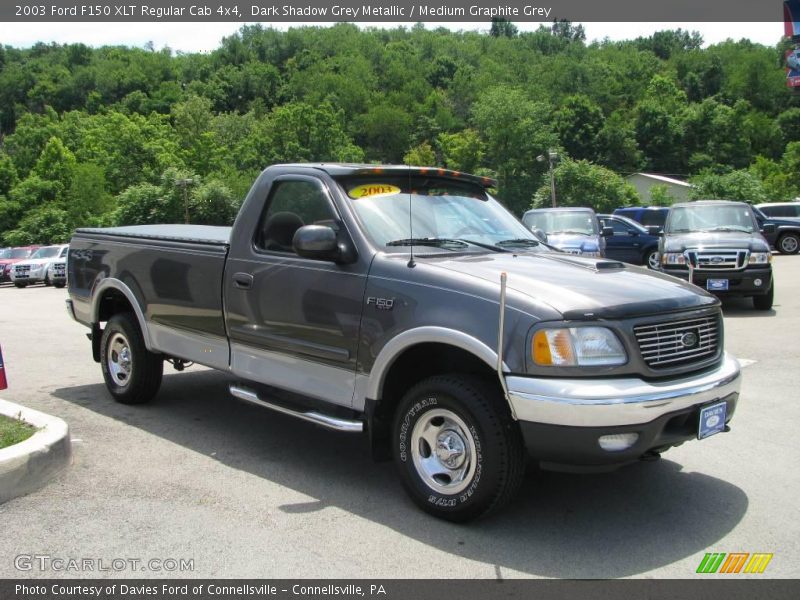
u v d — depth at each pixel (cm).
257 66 15050
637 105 10906
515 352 383
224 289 539
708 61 13475
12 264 3156
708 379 408
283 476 491
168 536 397
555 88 12444
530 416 375
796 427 604
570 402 366
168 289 593
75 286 718
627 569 364
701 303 429
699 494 464
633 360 384
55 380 795
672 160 10212
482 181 568
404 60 15375
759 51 11806
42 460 466
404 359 443
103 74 14638
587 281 422
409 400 427
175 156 7975
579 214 1570
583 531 408
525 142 8681
